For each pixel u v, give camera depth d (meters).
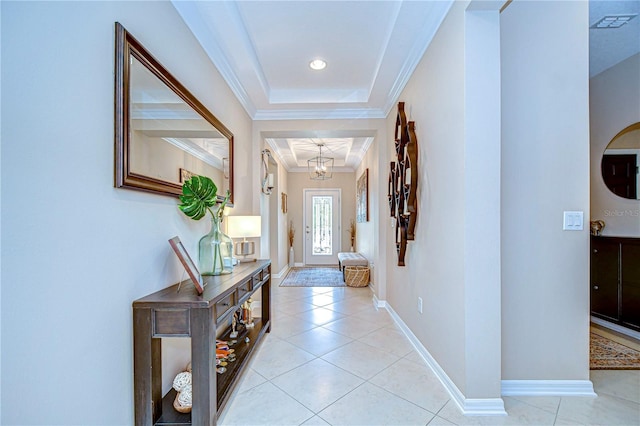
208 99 2.24
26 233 0.86
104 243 1.14
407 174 2.74
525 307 1.85
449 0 1.82
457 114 1.74
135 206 1.34
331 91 3.47
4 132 0.81
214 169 2.32
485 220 1.65
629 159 2.91
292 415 1.63
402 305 2.93
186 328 1.34
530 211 1.85
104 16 1.15
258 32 2.33
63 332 0.97
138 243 1.36
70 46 0.99
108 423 1.16
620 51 2.79
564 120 1.86
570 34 1.87
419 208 2.43
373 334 2.84
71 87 1.00
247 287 2.05
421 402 1.74
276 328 3.01
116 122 1.20
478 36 1.64
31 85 0.87
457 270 1.74
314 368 2.15
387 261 3.66
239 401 1.75
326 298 4.28
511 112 1.85
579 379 1.84
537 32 1.86
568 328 1.85
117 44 1.21
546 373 1.84
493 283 1.65
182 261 1.46
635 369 2.13
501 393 1.83
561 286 1.85
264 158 4.32
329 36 2.38
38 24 0.89
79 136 1.03
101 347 1.13
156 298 1.37
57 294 0.95
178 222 1.75
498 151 1.65
